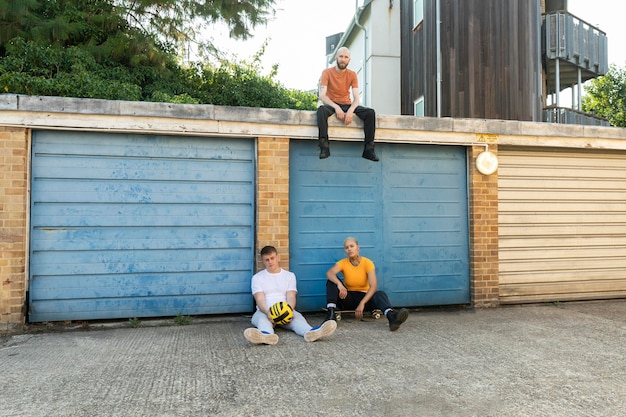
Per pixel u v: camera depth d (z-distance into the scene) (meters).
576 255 8.09
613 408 3.45
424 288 7.38
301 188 6.96
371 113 6.83
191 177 6.58
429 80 14.46
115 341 5.44
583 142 7.97
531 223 7.89
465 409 3.44
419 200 7.42
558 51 14.35
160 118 6.33
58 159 6.16
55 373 4.25
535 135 7.73
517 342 5.32
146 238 6.42
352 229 7.13
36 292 6.07
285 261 6.69
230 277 6.68
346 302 6.43
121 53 13.40
